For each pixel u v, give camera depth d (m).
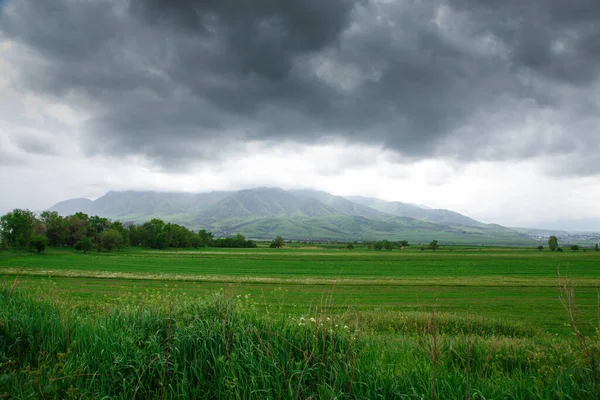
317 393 5.01
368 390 4.81
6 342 6.43
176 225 169.25
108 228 146.38
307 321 6.76
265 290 43.72
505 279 58.09
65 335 6.46
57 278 51.31
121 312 7.58
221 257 109.06
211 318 6.81
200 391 5.17
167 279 53.12
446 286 49.03
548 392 4.76
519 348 9.76
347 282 53.00
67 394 4.88
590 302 37.06
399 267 83.25
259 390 4.81
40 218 132.50
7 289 9.30
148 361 5.63
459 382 5.28
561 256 122.50
